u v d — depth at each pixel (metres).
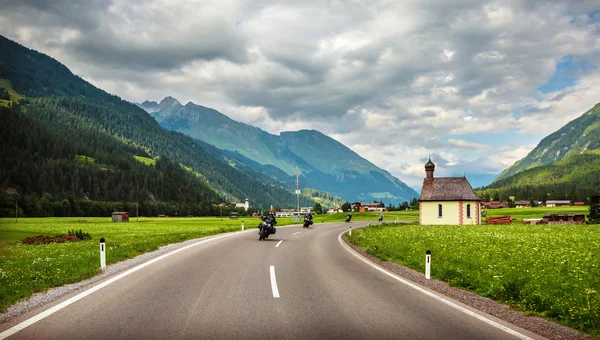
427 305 9.68
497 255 19.97
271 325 7.74
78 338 6.85
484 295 11.23
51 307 8.95
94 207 148.25
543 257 19.17
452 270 14.50
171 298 9.89
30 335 7.00
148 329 7.38
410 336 7.25
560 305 9.47
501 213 110.56
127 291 10.68
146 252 20.83
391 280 13.20
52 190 156.62
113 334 7.08
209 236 34.12
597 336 7.54
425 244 26.30
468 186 75.31
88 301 9.52
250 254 19.78
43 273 13.16
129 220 111.56
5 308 8.84
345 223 79.75
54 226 66.94
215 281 12.24
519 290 11.03
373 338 7.09
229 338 6.94
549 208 135.38
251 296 10.24
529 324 8.26
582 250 22.84
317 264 16.75
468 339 7.15
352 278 13.38
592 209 65.19
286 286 11.63
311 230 48.31
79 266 14.83
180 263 16.22
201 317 8.21
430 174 77.69
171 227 64.25
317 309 9.05
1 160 149.88
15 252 22.81
